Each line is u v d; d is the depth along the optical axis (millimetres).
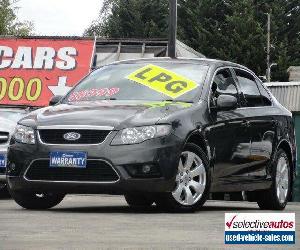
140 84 9055
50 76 24359
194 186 8414
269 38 64938
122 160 7953
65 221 7031
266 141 9688
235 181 9078
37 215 7754
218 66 9422
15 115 13875
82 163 8031
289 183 10305
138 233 6082
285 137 10141
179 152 8141
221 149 8820
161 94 8844
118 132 8023
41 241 5469
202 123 8516
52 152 8141
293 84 23469
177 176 8234
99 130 8055
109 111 8273
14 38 24797
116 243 5402
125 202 10984
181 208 8305
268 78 63562
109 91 9055
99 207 9562
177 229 6449
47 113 8523
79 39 24641
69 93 9289
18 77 24453
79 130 8117
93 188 8023
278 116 10078
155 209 9000
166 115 8219
